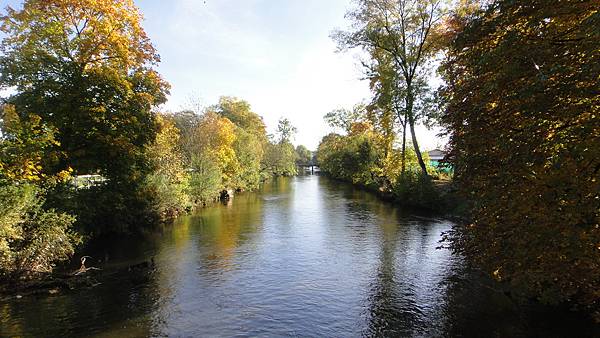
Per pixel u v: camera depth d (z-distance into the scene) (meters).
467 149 8.96
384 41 31.09
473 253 9.52
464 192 9.41
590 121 6.00
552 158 6.64
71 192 17.00
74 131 18.03
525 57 7.02
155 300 11.22
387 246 17.58
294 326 9.48
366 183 49.66
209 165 36.34
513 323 9.35
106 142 18.08
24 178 12.73
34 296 11.43
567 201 6.50
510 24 7.97
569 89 6.23
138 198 21.11
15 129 13.42
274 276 13.39
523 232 7.20
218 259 15.66
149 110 21.61
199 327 9.45
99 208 18.78
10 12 18.22
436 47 29.11
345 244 18.08
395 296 11.38
